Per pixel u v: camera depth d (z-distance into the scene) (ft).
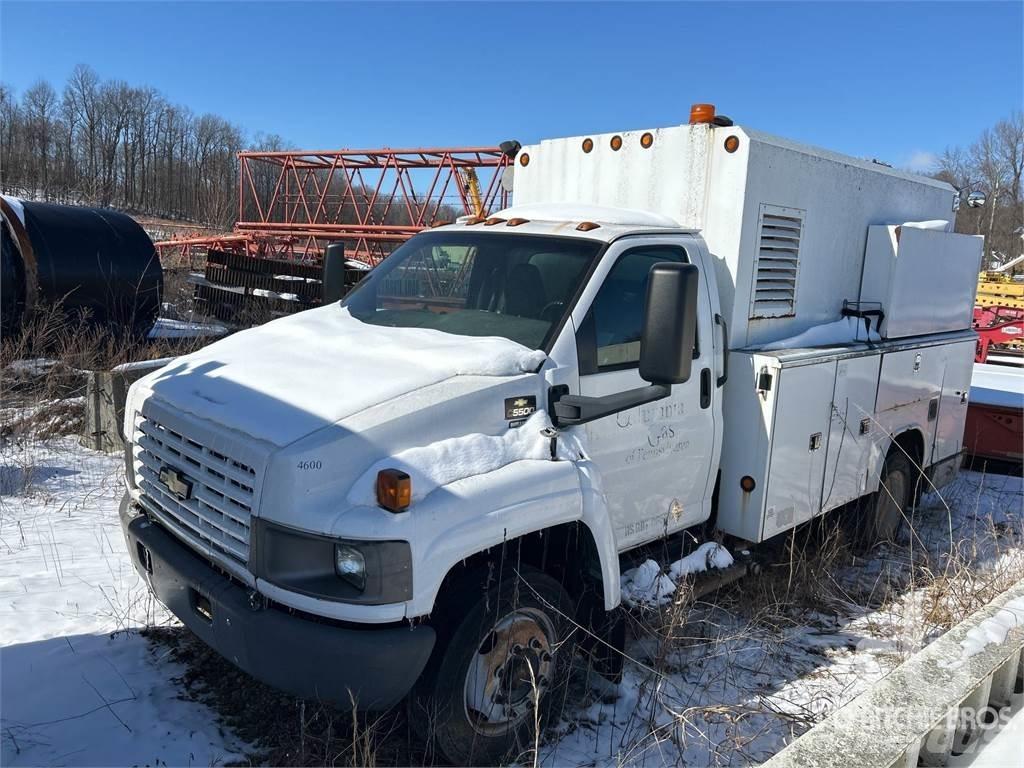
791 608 16.55
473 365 11.24
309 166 90.68
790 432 16.03
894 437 20.21
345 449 9.68
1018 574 17.43
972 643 11.46
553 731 11.73
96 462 23.77
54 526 18.49
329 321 14.02
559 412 11.76
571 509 11.28
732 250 15.61
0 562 16.33
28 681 12.07
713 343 15.15
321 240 100.89
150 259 37.58
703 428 14.98
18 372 28.19
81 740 10.79
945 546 21.39
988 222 161.89
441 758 10.69
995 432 29.81
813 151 17.19
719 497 16.20
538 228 14.42
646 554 14.71
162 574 11.25
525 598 11.05
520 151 19.21
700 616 15.57
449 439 10.53
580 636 12.37
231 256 52.85
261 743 11.01
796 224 17.07
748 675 13.85
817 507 17.57
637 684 13.01
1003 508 25.59
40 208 35.17
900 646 14.96
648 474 13.89
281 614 9.60
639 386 13.38
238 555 10.00
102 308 35.47
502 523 10.30
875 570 19.56
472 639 10.39
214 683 12.35
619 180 17.24
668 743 11.49
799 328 17.95
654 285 11.44
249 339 13.57
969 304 23.75
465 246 14.58
